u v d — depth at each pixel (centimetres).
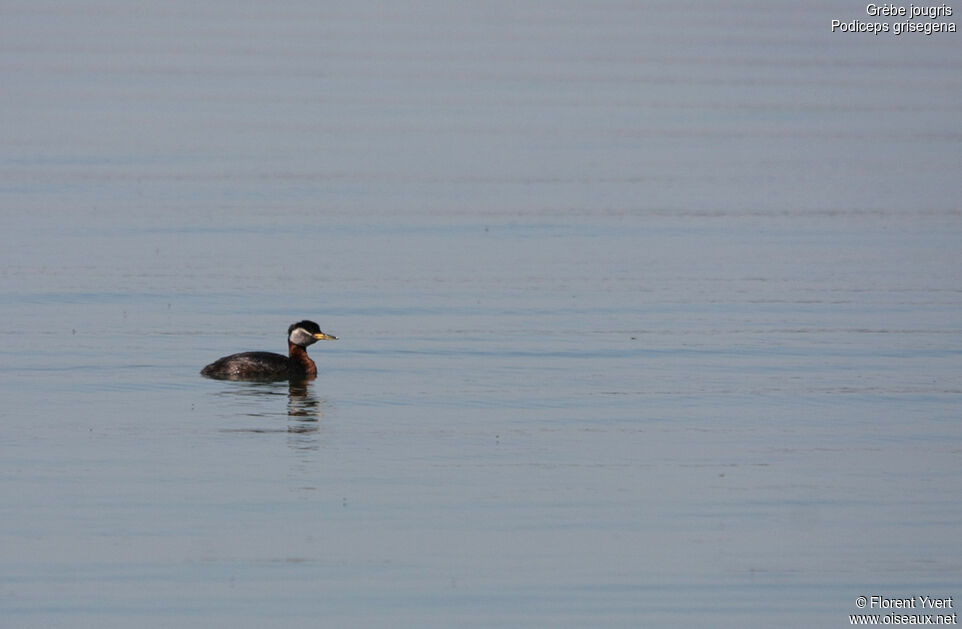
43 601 1658
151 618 1623
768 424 2319
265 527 1866
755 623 1644
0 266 3378
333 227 3881
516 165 4850
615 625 1630
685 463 2127
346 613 1647
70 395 2419
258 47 7944
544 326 2938
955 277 3403
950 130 5666
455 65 7281
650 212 4138
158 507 1922
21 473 2034
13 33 8388
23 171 4603
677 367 2652
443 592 1698
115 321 2923
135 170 4662
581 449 2184
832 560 1802
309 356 2662
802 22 9481
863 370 2641
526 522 1898
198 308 3045
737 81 6900
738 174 4734
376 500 1961
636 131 5572
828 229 3938
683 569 1772
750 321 2991
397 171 4716
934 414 2377
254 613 1641
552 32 8806
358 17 9612
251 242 3688
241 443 2184
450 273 3397
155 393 2444
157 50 7769
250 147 5116
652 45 8225
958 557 1814
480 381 2550
